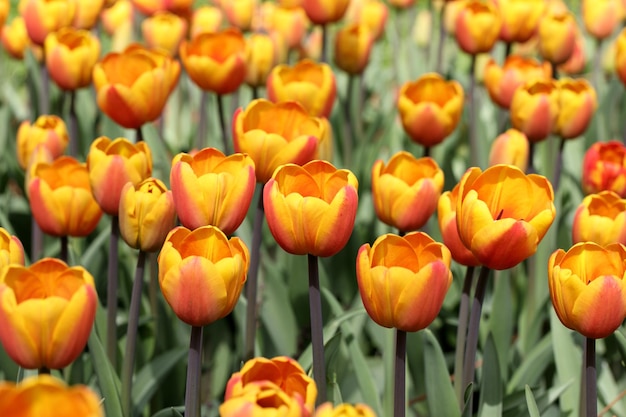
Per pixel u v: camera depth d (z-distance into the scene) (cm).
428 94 176
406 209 149
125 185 142
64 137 175
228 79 174
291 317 172
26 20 193
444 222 146
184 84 260
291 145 148
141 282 146
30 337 128
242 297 165
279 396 123
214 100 235
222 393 170
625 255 136
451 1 254
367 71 283
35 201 152
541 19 206
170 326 167
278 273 172
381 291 132
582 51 253
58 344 129
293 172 138
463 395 147
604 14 241
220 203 139
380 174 152
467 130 237
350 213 135
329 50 307
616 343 166
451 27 284
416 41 318
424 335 150
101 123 221
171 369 163
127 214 143
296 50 251
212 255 134
